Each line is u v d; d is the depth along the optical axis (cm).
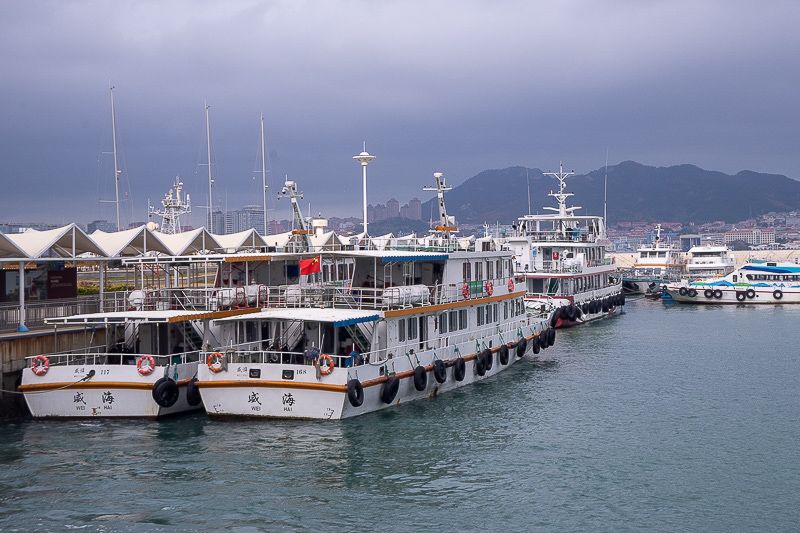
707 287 9044
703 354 5141
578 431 3131
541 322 5194
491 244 4425
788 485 2533
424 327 3597
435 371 3512
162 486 2384
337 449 2744
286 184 3881
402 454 2738
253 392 2988
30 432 2934
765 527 2205
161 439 2827
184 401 3159
